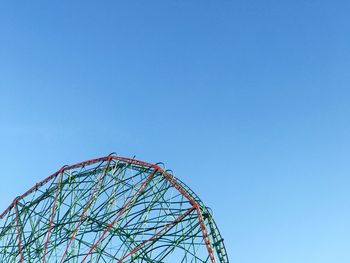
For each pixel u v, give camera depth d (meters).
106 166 49.81
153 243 43.44
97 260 45.50
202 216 42.06
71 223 48.28
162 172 46.28
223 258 44.03
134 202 46.75
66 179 52.50
